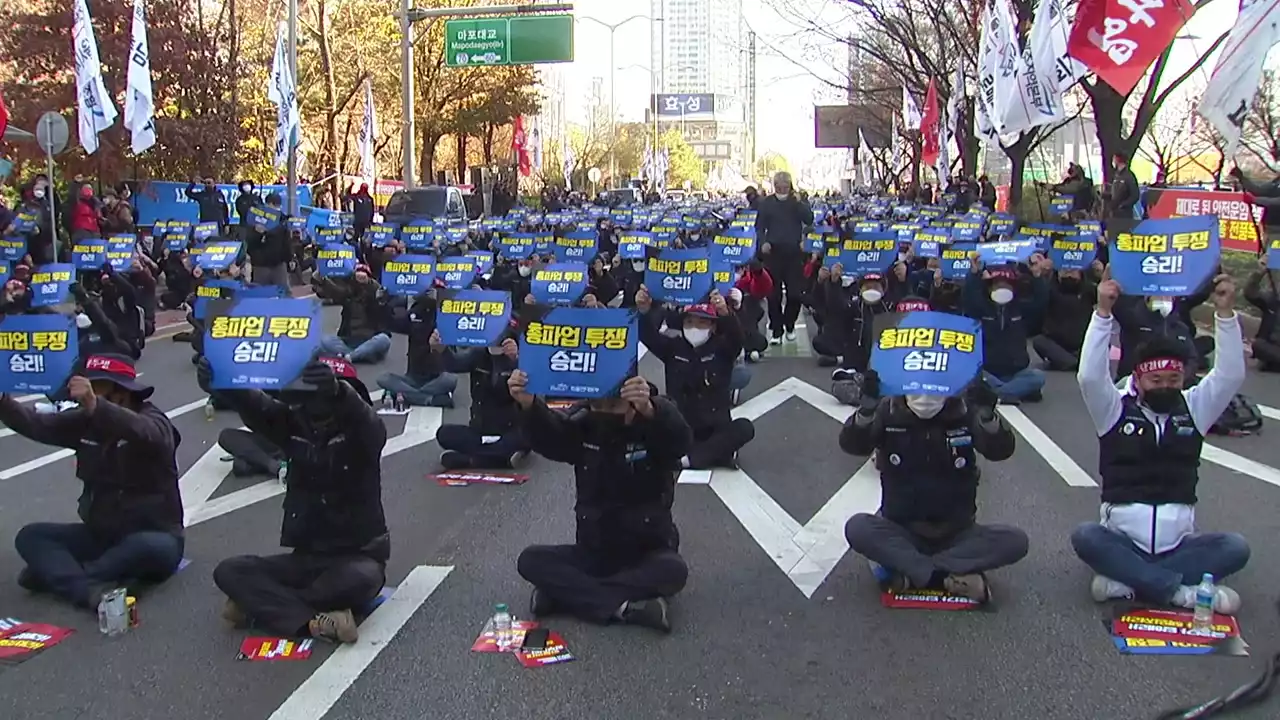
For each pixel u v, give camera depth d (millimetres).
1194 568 5301
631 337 5160
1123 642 4988
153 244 21078
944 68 31062
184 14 28234
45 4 26562
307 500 5270
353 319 13625
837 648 5020
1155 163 31516
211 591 5781
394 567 6156
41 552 5641
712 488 7797
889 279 12812
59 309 11625
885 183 58375
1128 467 5398
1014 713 4391
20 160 25938
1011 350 10781
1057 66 15195
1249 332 14164
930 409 5492
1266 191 13430
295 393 5211
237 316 5270
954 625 5258
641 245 17438
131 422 5590
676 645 5066
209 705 4512
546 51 27344
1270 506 7148
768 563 6195
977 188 27984
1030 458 8469
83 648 5070
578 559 5379
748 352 13461
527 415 5254
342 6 38312
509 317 8297
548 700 4531
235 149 29031
